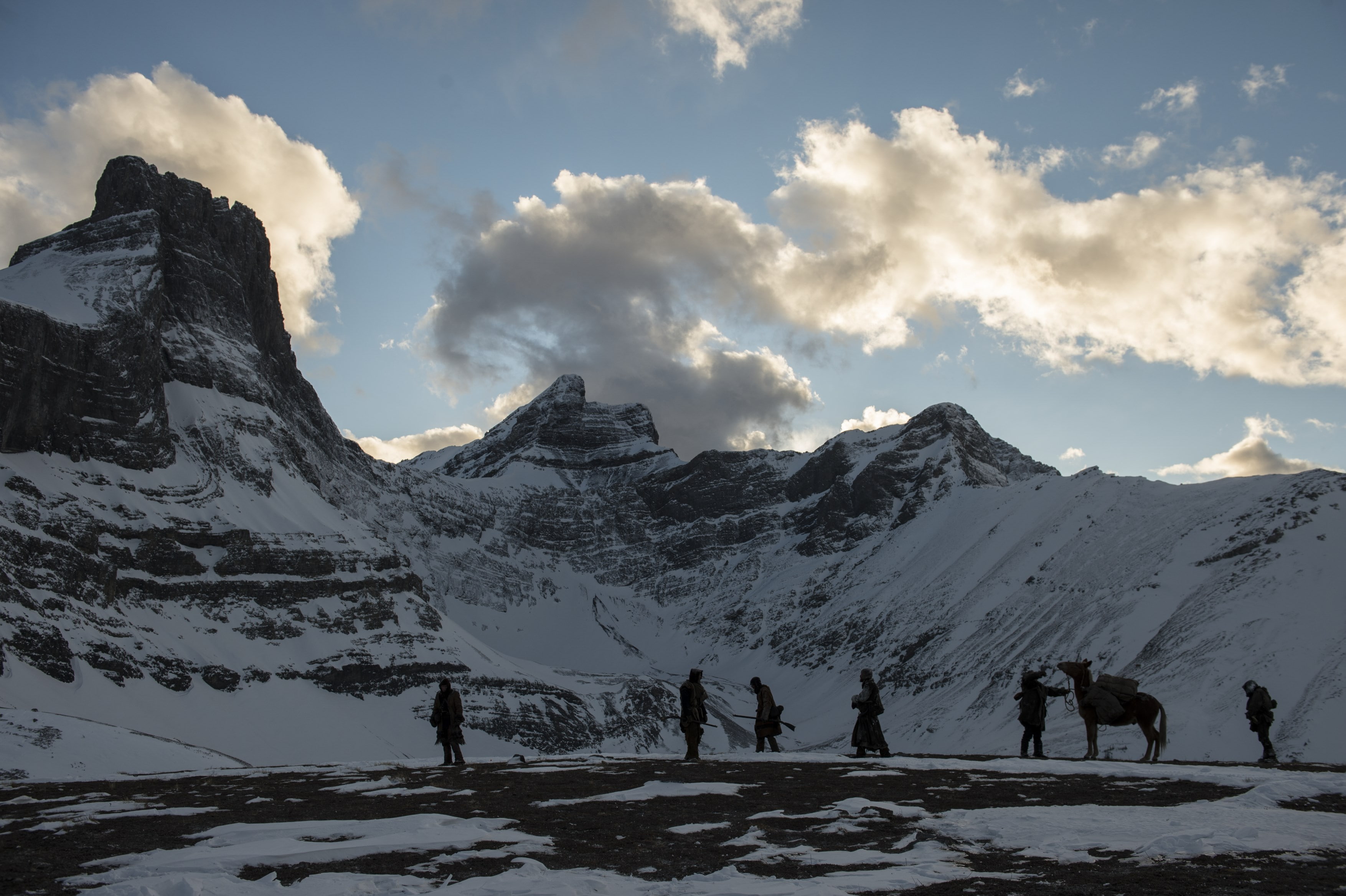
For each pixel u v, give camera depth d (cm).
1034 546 17712
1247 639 9512
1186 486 16450
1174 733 8312
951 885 1245
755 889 1216
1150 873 1270
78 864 1511
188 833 1819
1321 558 10588
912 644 17388
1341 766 2708
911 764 2817
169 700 12031
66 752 6225
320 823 1828
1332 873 1241
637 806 2055
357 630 15562
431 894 1240
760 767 2858
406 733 13962
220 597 14588
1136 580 13025
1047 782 2306
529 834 1720
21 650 10869
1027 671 3206
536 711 15450
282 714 13012
